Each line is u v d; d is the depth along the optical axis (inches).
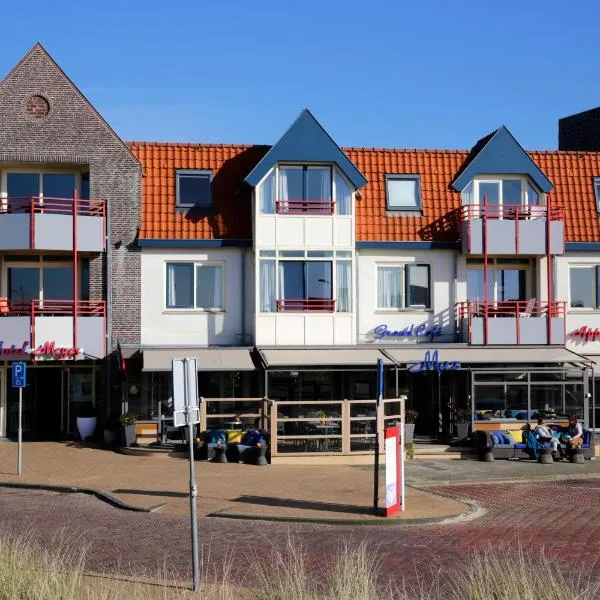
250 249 1214.3
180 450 1079.0
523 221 1241.4
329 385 1229.1
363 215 1245.1
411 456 1122.0
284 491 855.1
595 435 1211.2
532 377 1202.6
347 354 1176.2
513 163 1268.5
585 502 842.8
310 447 1059.9
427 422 1257.4
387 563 573.6
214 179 1238.9
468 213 1246.9
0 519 717.3
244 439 1063.0
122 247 1191.6
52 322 1147.9
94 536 654.5
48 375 1241.4
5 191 1203.9
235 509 764.0
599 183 1332.4
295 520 729.6
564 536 670.5
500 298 1286.9
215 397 1202.6
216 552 605.3
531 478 991.6
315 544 634.2
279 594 456.4
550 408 1205.1
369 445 1080.8
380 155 1290.6
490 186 1283.2
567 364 1222.9
